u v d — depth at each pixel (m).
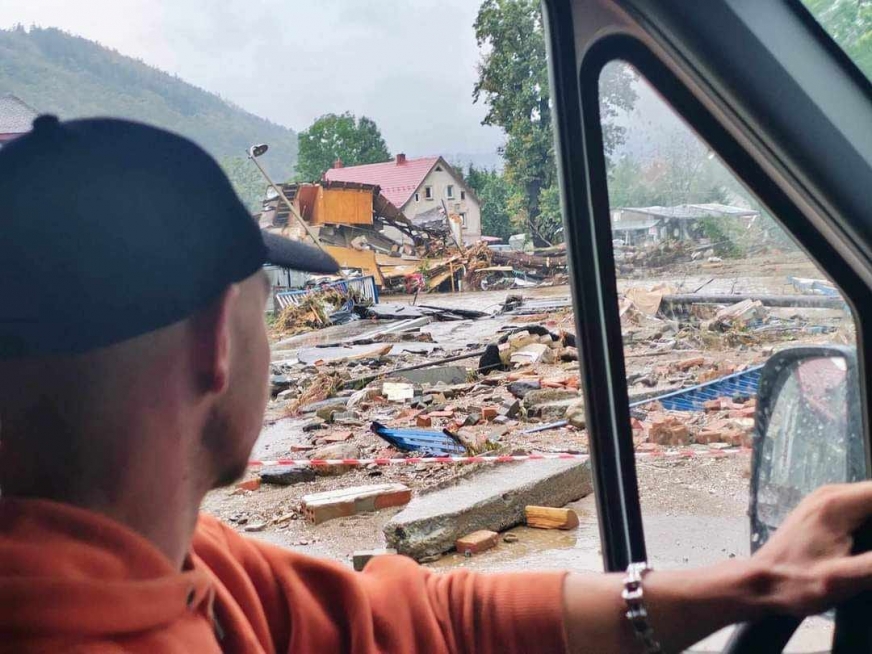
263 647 1.28
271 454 9.51
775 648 1.36
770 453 1.74
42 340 0.86
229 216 0.97
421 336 19.91
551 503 6.37
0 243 0.87
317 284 21.39
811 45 1.53
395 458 8.62
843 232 1.56
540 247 33.28
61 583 0.83
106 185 0.88
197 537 1.32
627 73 1.68
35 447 0.90
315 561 1.43
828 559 1.29
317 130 43.34
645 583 1.38
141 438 0.91
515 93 32.19
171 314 0.90
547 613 1.40
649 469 1.94
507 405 11.11
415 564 1.57
